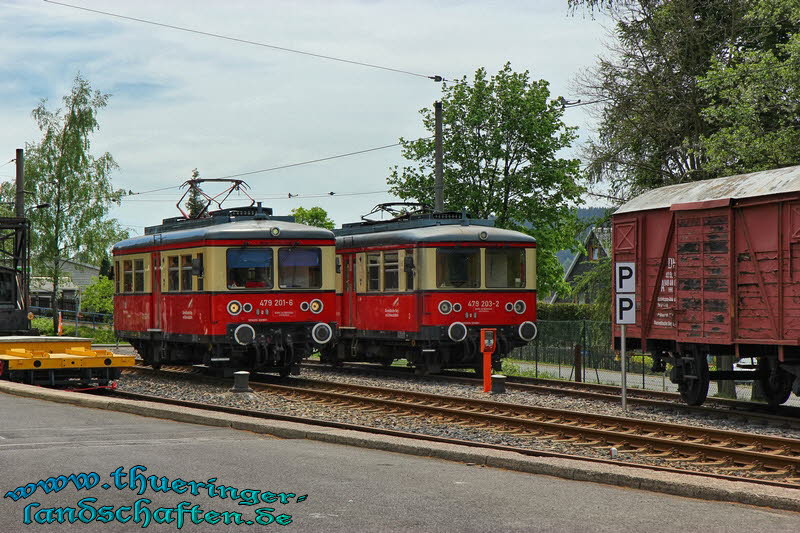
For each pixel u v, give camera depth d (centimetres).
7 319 2523
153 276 2383
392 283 2441
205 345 2266
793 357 1600
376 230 2584
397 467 954
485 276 2375
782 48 2328
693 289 1728
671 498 839
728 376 1795
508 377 2452
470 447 1052
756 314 1603
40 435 1135
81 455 983
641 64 2842
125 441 1095
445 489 843
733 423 1585
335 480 873
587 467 927
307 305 2188
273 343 2153
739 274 1638
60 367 1828
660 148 2836
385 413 1673
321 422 1438
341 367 2772
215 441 1112
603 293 2841
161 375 2408
